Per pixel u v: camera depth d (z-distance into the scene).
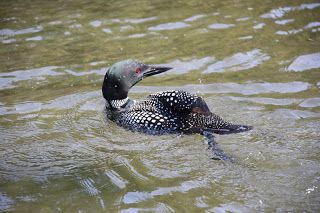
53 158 9.88
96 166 9.59
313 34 14.73
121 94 11.30
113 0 18.14
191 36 15.05
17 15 17.03
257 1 17.20
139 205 8.47
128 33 15.44
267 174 8.87
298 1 16.94
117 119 11.05
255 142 9.76
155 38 15.05
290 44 14.27
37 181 9.21
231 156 9.38
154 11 16.89
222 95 11.88
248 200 8.32
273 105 11.29
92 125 11.03
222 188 8.66
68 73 13.43
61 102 12.05
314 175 8.75
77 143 10.35
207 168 9.20
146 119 10.55
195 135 10.12
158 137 10.33
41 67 13.77
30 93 12.52
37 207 8.55
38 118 11.38
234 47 14.29
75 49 14.67
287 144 9.64
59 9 17.47
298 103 11.33
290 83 12.30
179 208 8.30
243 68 13.22
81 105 11.91
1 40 15.35
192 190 8.70
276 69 13.05
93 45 14.84
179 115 10.52
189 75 13.02
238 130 9.96
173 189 8.77
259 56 13.75
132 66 11.36
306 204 8.09
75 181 9.20
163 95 10.77
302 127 10.24
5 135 10.66
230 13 16.39
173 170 9.25
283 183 8.62
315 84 12.20
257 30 15.16
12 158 9.88
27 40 15.32
